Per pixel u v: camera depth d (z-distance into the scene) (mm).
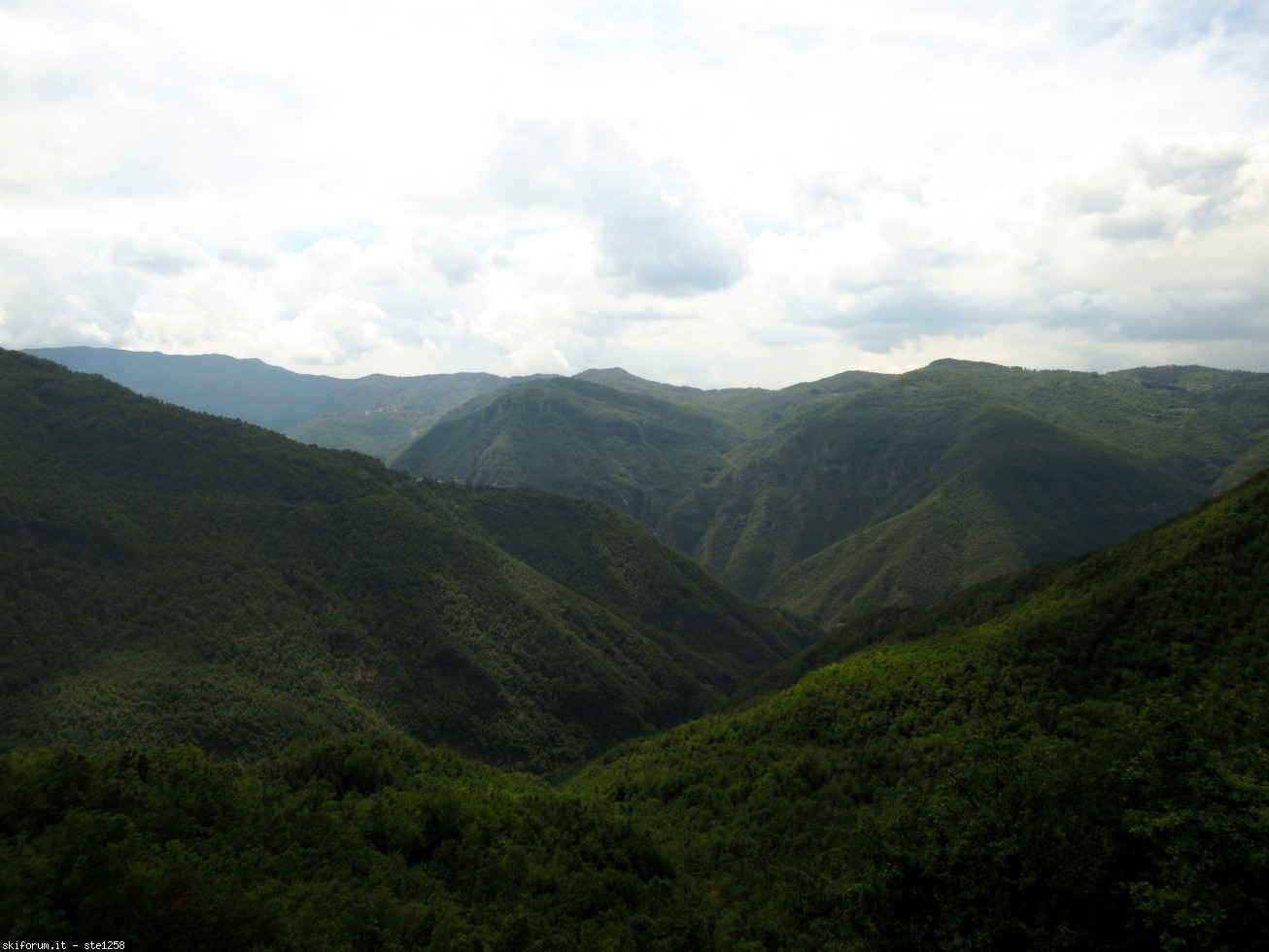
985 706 72125
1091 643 73625
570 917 49375
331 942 37344
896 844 36844
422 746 87938
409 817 57781
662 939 47281
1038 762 34406
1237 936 25312
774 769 78625
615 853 61188
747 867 63906
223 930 34250
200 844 45406
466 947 40094
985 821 33625
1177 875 27016
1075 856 30609
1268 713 34375
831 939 40531
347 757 71688
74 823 36438
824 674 97000
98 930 30953
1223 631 65125
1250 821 26062
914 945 34469
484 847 56656
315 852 49344
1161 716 32344
